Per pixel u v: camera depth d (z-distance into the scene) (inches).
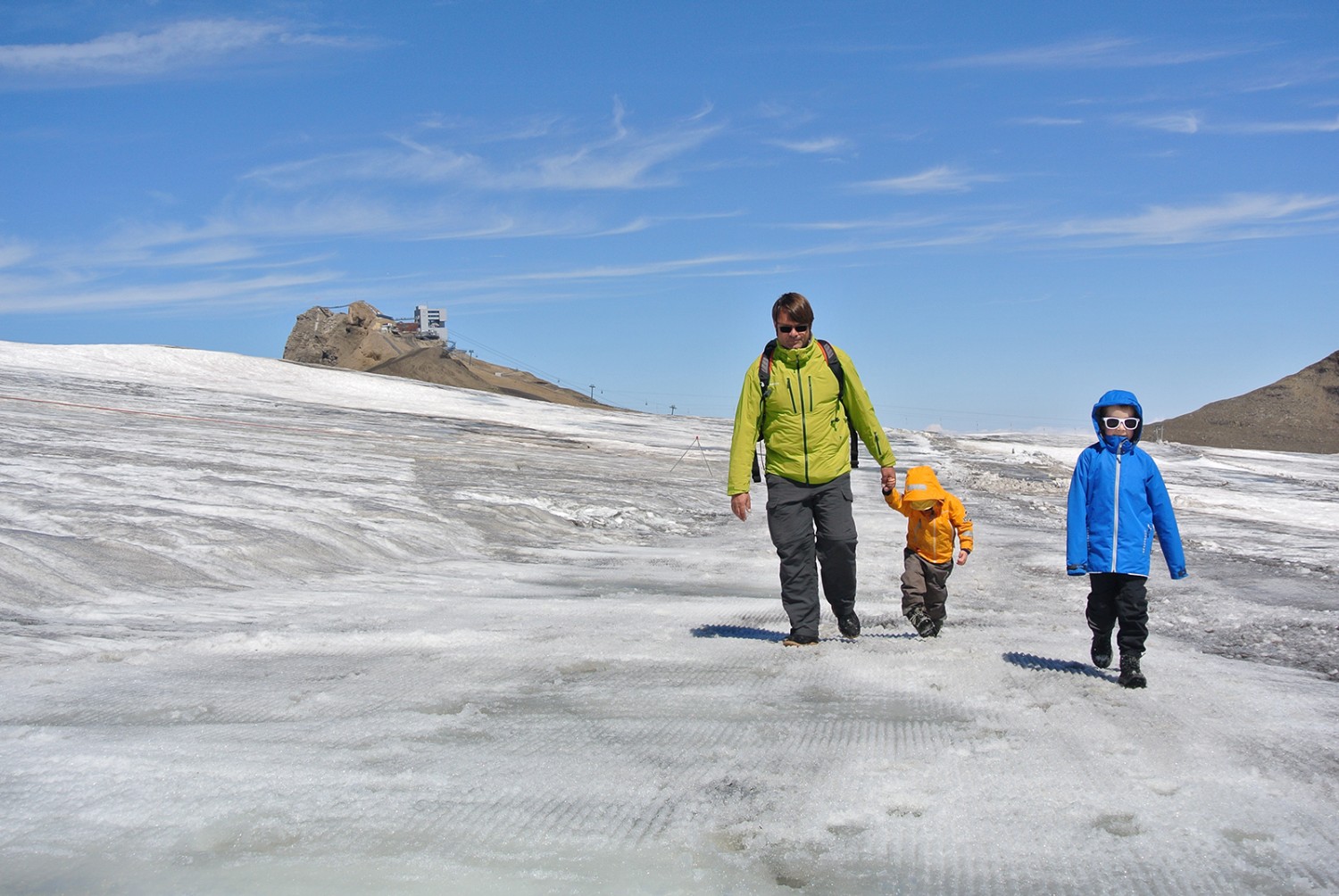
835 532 257.4
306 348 6186.0
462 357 6574.8
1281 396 4894.2
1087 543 213.8
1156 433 4362.7
